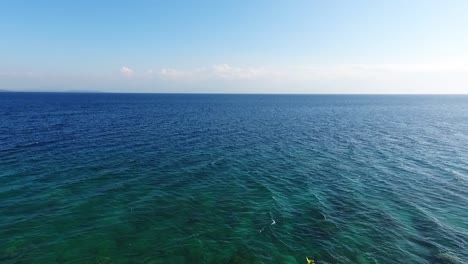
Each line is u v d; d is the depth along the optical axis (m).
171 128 57.84
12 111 85.75
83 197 20.81
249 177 27.08
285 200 21.61
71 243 14.70
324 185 25.31
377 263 13.86
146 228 16.62
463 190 24.45
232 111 108.62
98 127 56.16
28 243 14.51
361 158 35.78
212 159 33.47
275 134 53.72
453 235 16.72
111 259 13.50
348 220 18.41
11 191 21.41
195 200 21.11
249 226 17.28
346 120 81.62
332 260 14.04
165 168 29.17
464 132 59.06
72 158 31.72
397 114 104.06
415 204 21.30
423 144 45.56
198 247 14.80
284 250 14.80
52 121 63.72
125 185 23.75
